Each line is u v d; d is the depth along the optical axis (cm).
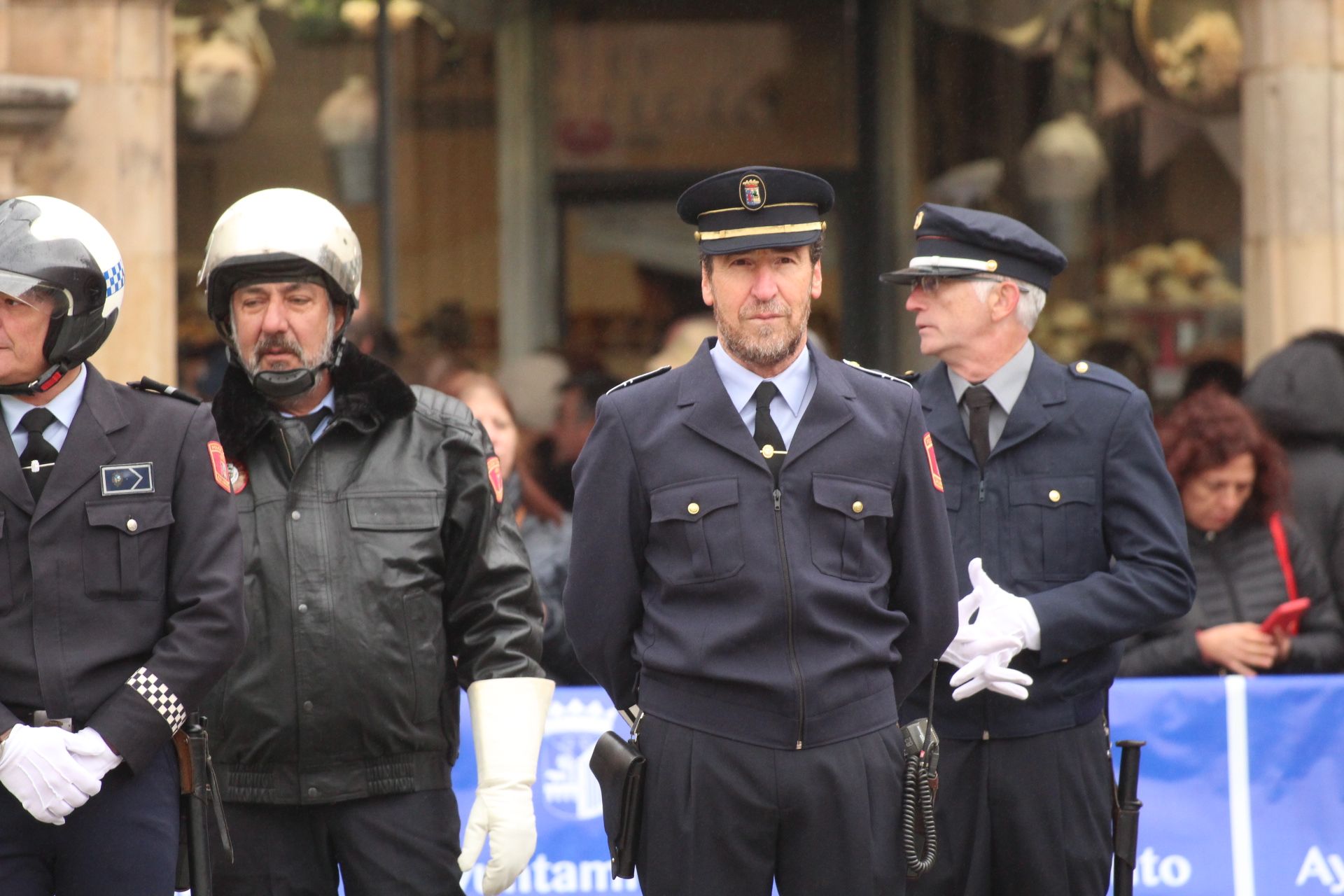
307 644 1220
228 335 1272
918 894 1362
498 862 1252
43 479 1133
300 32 2484
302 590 1227
